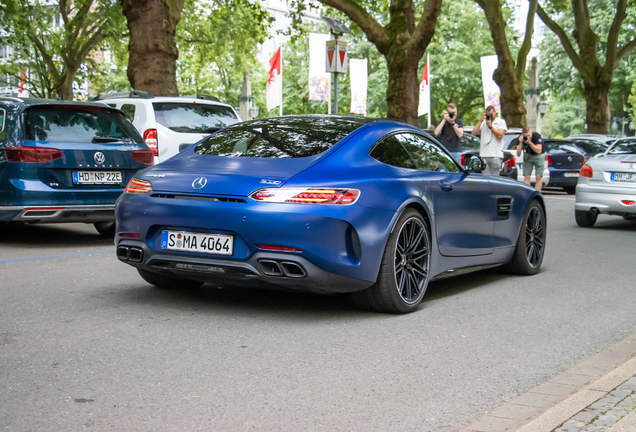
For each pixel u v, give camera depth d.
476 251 6.09
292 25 27.89
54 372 3.61
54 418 3.00
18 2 31.66
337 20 14.15
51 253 7.74
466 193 5.87
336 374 3.70
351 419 3.08
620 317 5.23
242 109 42.44
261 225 4.48
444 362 3.98
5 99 8.29
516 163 18.58
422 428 3.00
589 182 11.43
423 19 17.89
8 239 8.90
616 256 8.42
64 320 4.70
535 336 4.62
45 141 7.89
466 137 15.66
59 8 34.00
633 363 3.89
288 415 3.11
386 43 18.70
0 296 5.44
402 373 3.75
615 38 33.34
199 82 58.66
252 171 4.74
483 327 4.81
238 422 3.01
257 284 4.70
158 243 4.84
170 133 10.70
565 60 56.69
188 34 35.19
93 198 8.12
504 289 6.23
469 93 54.06
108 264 7.03
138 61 15.30
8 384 3.41
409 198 5.04
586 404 3.19
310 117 5.63
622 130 61.50
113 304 5.19
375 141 5.18
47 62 34.81
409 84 18.44
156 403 3.21
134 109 10.82
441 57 52.06
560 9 35.38
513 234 6.71
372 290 4.93
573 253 8.64
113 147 8.33
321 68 26.59
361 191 4.70
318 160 4.79
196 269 4.75
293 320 4.83
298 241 4.45
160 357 3.91
